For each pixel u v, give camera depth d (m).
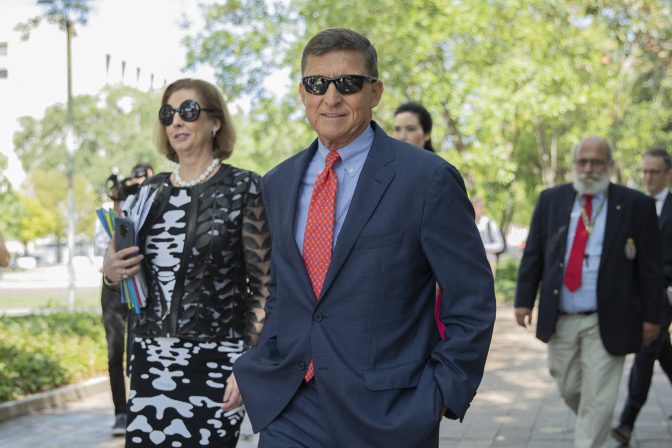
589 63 24.34
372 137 3.07
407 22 20.30
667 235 7.09
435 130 21.36
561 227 5.93
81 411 8.79
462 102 21.39
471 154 21.69
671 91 28.08
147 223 4.02
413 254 2.90
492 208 22.94
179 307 3.94
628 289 5.78
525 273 6.23
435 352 2.88
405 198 2.89
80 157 63.94
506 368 11.48
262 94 21.31
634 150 27.23
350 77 3.00
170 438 3.92
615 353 5.74
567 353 5.95
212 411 3.92
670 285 6.95
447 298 2.89
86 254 84.12
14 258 60.69
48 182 73.50
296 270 2.99
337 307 2.89
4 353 10.05
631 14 23.19
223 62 21.05
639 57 26.36
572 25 24.11
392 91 21.38
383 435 2.78
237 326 3.99
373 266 2.87
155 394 3.95
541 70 21.72
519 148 33.84
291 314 3.00
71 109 23.23
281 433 2.98
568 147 29.94
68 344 11.80
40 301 25.06
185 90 4.14
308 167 3.14
